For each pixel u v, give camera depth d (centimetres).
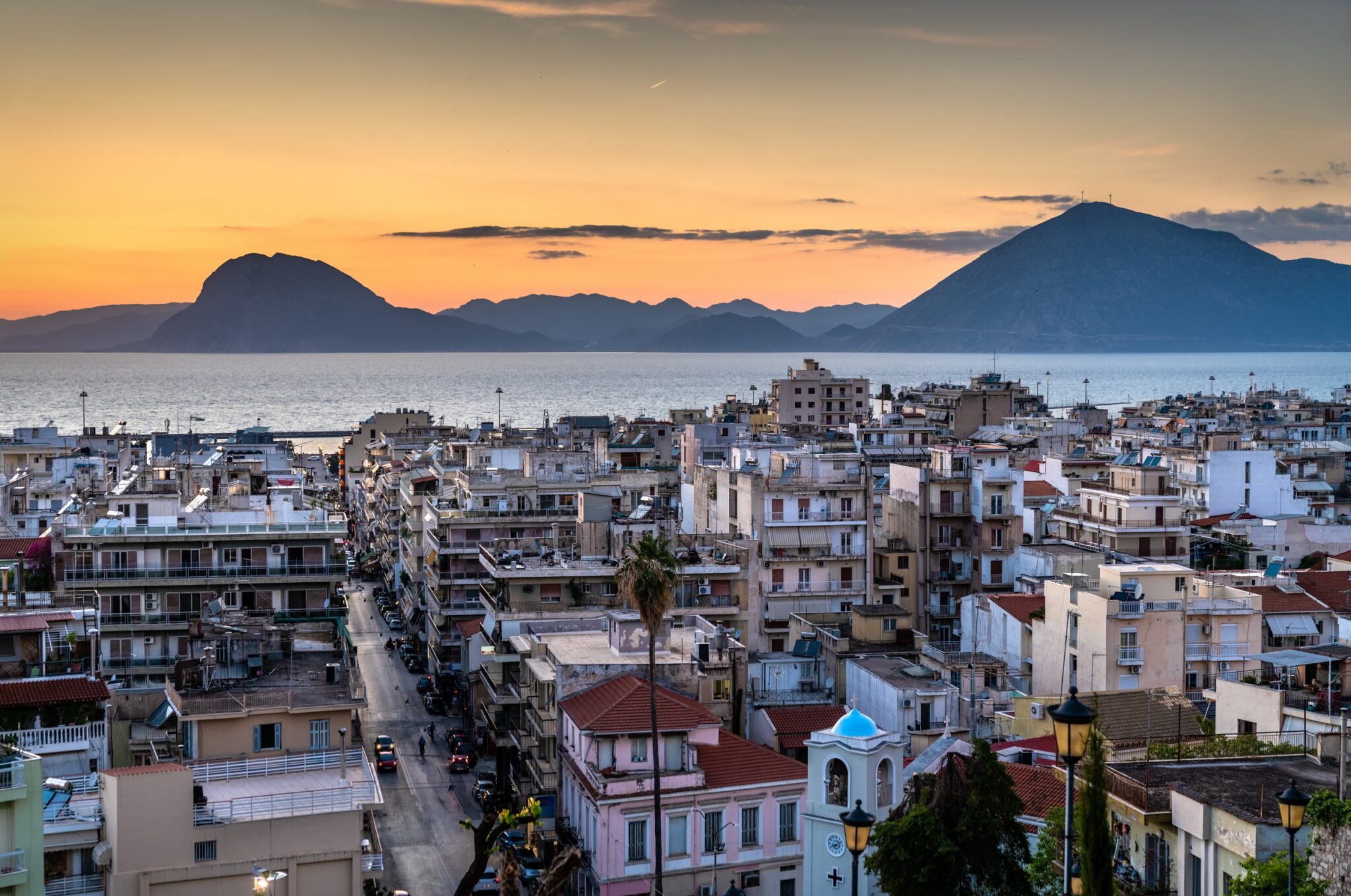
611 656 10562
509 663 12106
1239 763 6519
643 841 8812
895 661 11825
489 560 13262
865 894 7688
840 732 7825
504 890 4631
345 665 9700
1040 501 18800
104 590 12669
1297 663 9081
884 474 18750
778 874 9056
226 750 8569
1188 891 5775
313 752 8662
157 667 12494
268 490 18562
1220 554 17275
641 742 9044
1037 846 6675
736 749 9306
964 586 15488
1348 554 15825
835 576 14162
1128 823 6244
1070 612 11200
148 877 7100
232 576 12962
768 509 14250
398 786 12181
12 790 6272
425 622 17525
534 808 4928
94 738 8238
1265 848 5409
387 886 9694
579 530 14238
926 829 6206
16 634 9669
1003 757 8581
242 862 7325
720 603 13388
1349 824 5106
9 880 6206
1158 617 10906
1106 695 9500
